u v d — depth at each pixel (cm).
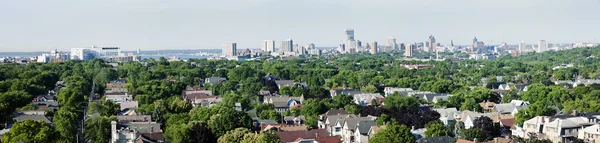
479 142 19412
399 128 19925
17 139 18925
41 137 19100
